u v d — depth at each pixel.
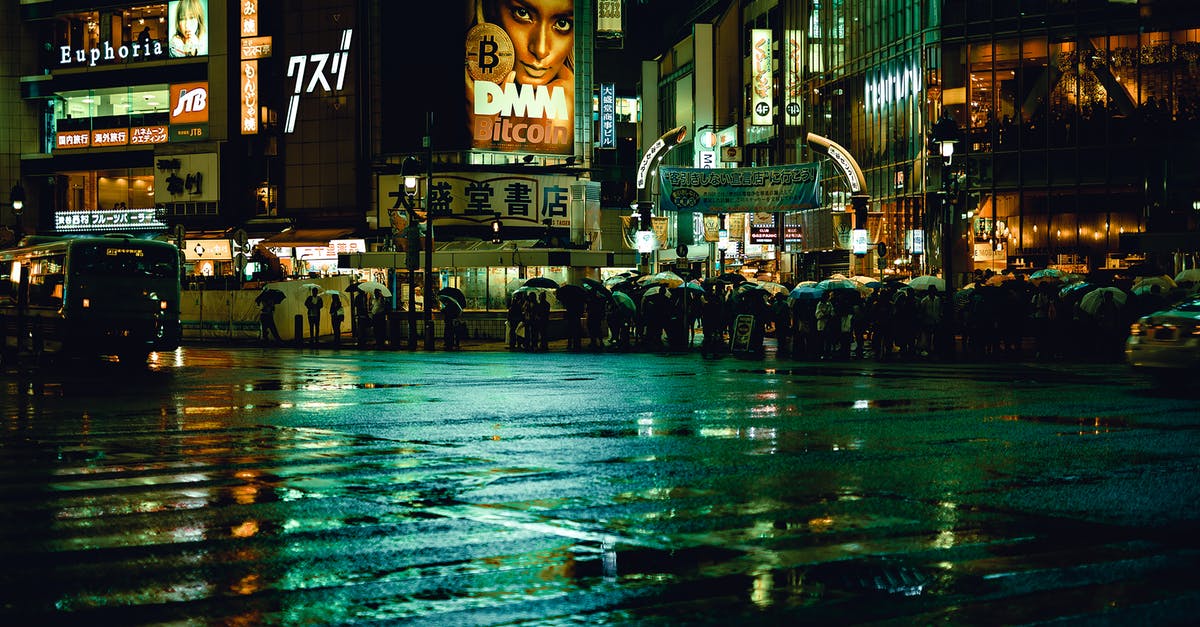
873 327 31.02
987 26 56.03
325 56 67.69
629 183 85.56
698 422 15.32
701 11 86.00
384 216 62.75
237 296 45.66
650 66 91.44
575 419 15.86
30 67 78.75
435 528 8.50
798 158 73.69
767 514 8.92
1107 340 29.94
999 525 8.44
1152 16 52.34
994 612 6.03
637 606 6.26
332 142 67.62
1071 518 8.70
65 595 6.55
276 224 70.12
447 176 61.31
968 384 21.34
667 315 36.25
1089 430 14.12
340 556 7.57
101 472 11.33
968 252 55.56
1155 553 7.49
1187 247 40.16
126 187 77.56
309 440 13.77
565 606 6.27
